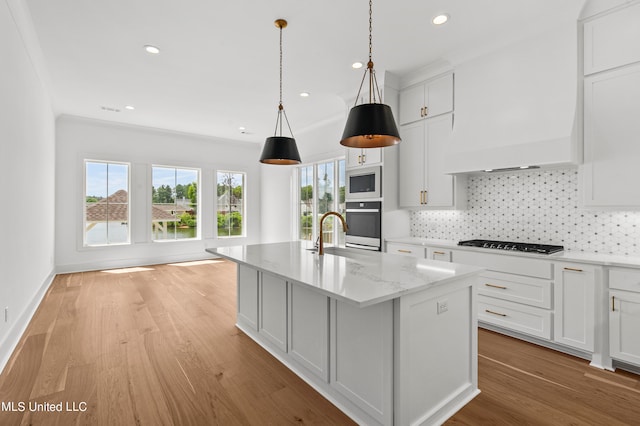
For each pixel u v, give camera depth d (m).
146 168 6.33
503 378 2.25
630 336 2.25
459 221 3.87
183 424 1.77
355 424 1.79
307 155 6.38
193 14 2.67
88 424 1.76
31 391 2.06
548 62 2.74
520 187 3.34
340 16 2.70
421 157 3.84
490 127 3.06
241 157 7.59
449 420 1.81
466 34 2.98
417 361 1.68
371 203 4.11
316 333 2.13
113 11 2.62
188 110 5.22
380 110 1.85
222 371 2.35
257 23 2.80
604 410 1.89
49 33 2.94
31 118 3.28
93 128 5.77
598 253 2.78
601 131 2.51
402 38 3.05
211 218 7.16
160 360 2.51
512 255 2.87
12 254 2.60
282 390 2.12
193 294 4.36
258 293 2.81
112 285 4.78
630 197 2.38
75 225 5.61
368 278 1.76
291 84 4.16
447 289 1.85
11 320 2.59
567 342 2.55
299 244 3.31
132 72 3.78
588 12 2.56
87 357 2.54
